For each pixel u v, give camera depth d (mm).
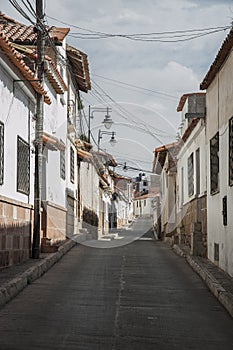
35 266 13531
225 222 13617
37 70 15953
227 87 13438
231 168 12891
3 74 12906
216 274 13062
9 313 8984
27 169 15703
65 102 23531
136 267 15812
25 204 15117
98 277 13578
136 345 7184
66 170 23156
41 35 15953
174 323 8617
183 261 17719
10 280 11164
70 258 18000
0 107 12648
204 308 9898
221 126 14305
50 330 7832
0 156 12664
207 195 16922
